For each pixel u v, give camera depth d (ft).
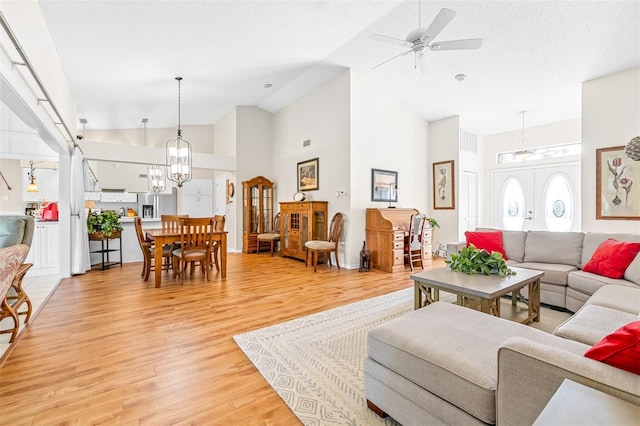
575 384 2.81
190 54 13.46
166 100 19.48
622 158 12.85
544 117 18.49
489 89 16.26
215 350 7.22
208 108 22.56
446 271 9.37
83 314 9.49
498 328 5.00
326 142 18.43
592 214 13.70
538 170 19.61
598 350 3.18
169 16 10.64
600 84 13.57
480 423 3.69
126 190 26.68
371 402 5.06
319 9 11.12
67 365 6.48
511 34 12.06
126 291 12.07
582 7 10.34
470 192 20.95
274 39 12.96
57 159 14.49
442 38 12.42
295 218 19.53
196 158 21.90
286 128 22.50
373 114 17.79
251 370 6.38
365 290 12.47
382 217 16.30
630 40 11.28
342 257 17.40
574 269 10.34
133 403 5.27
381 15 11.71
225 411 5.10
